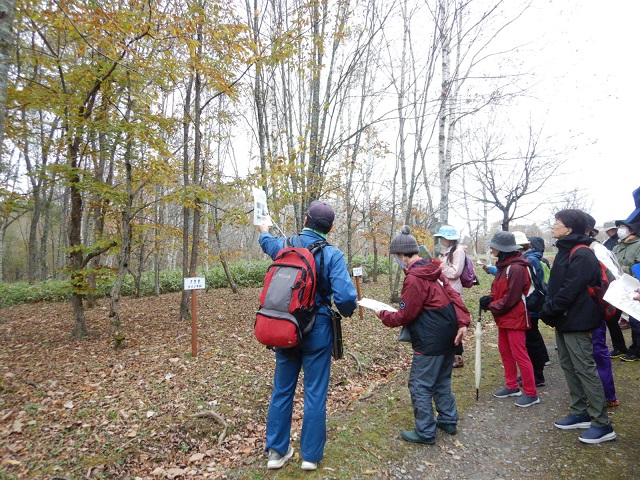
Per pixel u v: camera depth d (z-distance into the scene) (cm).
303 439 257
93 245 623
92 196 744
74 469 280
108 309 943
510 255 369
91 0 491
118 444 315
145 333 666
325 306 260
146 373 467
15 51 603
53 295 1203
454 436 314
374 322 751
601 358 349
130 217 617
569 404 369
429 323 292
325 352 258
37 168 611
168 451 315
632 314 239
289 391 267
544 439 304
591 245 313
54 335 682
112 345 588
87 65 582
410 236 305
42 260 1716
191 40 533
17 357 539
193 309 530
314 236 269
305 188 755
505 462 275
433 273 292
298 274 237
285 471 265
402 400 390
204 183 813
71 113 606
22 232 2530
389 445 299
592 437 289
